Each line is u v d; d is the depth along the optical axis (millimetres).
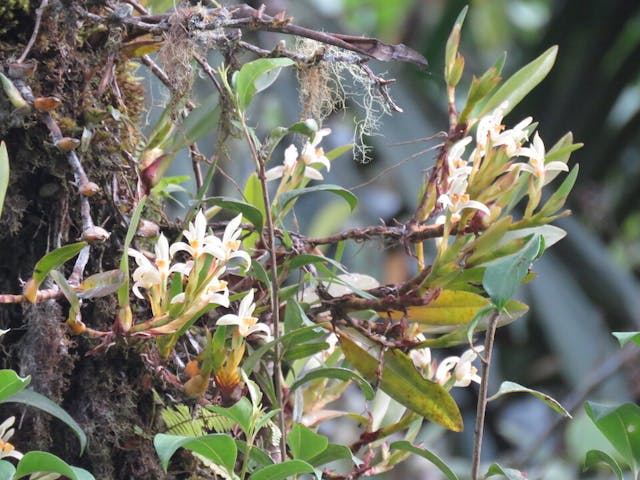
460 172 4801
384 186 7770
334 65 4840
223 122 4812
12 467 4660
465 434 7594
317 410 4887
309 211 7449
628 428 4766
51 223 4805
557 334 6828
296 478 4762
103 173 4816
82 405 4793
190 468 4824
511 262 4723
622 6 7652
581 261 7059
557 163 4789
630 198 8078
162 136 4844
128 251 4723
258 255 4855
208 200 4793
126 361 4805
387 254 7125
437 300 4824
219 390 4750
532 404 7902
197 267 4719
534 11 9586
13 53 4797
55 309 4770
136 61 4902
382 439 4852
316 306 4867
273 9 7297
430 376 4840
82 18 4805
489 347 4742
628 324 6902
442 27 7996
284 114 7266
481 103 4855
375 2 9484
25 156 4789
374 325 4836
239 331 4734
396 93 7496
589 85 7902
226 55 4812
